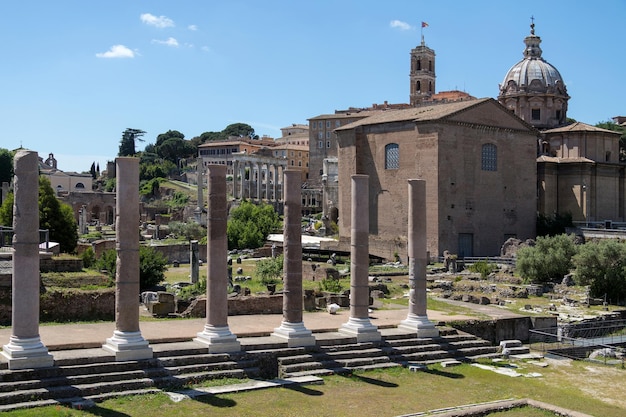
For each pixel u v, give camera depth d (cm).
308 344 3284
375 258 8431
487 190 9006
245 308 4269
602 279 5597
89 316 3781
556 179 10638
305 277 6600
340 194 9650
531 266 6356
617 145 11200
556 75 11756
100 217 16325
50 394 2456
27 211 2577
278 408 2589
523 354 3856
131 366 2742
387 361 3362
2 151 15775
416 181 3756
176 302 4138
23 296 2558
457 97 18912
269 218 10906
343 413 2594
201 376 2822
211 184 3109
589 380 3362
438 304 5072
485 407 2670
